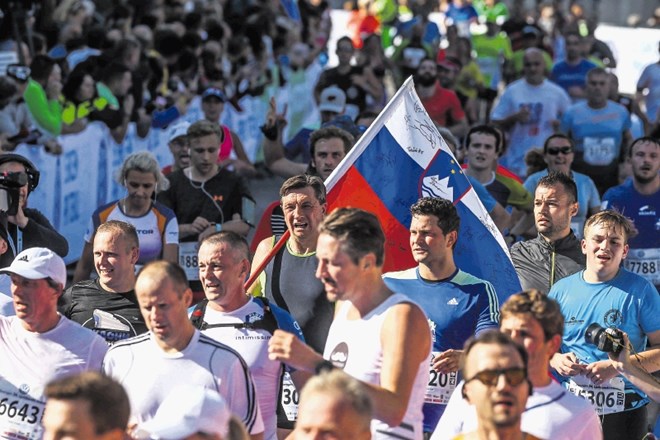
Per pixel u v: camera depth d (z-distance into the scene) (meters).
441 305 15.98
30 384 14.82
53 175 31.31
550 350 12.64
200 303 15.89
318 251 12.52
